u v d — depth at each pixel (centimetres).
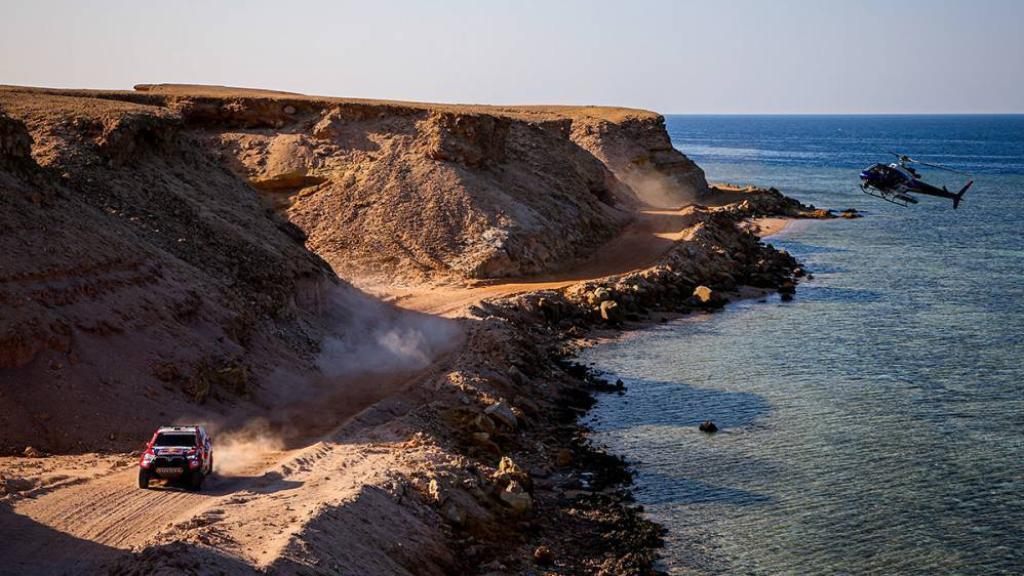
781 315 6600
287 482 2880
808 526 3200
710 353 5553
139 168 5019
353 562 2391
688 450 3916
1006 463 3778
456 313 5822
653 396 4694
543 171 9112
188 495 2644
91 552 2188
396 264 7175
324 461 3136
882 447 3956
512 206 7825
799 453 3881
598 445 3978
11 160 3809
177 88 11312
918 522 3244
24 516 2355
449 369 4544
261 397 3853
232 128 8538
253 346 4194
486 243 7325
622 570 2850
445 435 3709
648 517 3253
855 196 15088
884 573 2894
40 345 3212
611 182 10894
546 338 5806
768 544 3069
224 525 2384
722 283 7675
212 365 3750
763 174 19550
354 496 2695
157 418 3291
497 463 3622
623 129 12888
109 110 5469
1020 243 9988
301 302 5066
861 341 5819
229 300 4288
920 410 4456
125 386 3334
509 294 6462
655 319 6462
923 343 5759
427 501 2942
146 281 3862
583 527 3162
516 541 2983
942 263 8762
